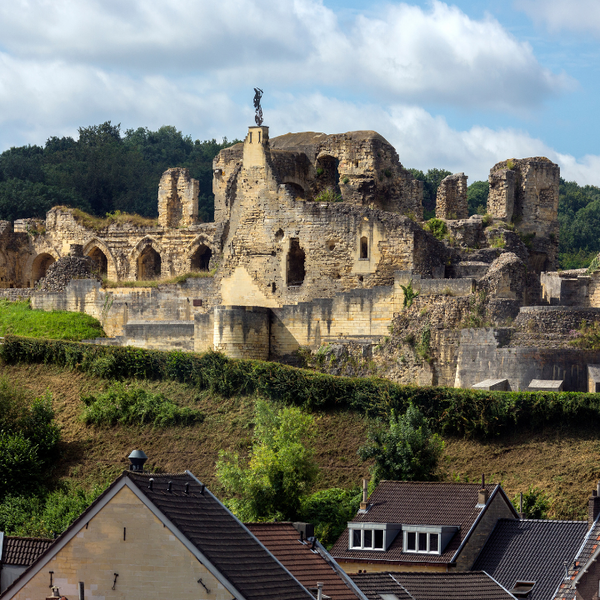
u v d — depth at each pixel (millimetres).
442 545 68000
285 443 86625
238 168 130750
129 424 100688
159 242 141125
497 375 97312
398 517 71062
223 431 97500
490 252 120625
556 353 95000
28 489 92938
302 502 82875
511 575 65500
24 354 112750
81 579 49219
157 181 198875
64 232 147125
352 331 110188
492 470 86125
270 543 55625
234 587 47531
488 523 69812
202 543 49125
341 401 96500
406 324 105688
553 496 81500
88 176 191625
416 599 57312
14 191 171875
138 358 107250
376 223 116125
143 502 49375
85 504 86688
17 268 149500
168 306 125062
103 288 129125
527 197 130750
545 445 87062
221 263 123625
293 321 112750
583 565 56062
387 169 130000
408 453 84875
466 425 90000
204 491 54156
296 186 128500
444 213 129750
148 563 48781
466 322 102188
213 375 102938
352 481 88188
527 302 111000
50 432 98812
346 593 53656
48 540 61406
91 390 106750
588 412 87438
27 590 49500
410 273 107938
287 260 120500
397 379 103938
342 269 117500
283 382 99188
